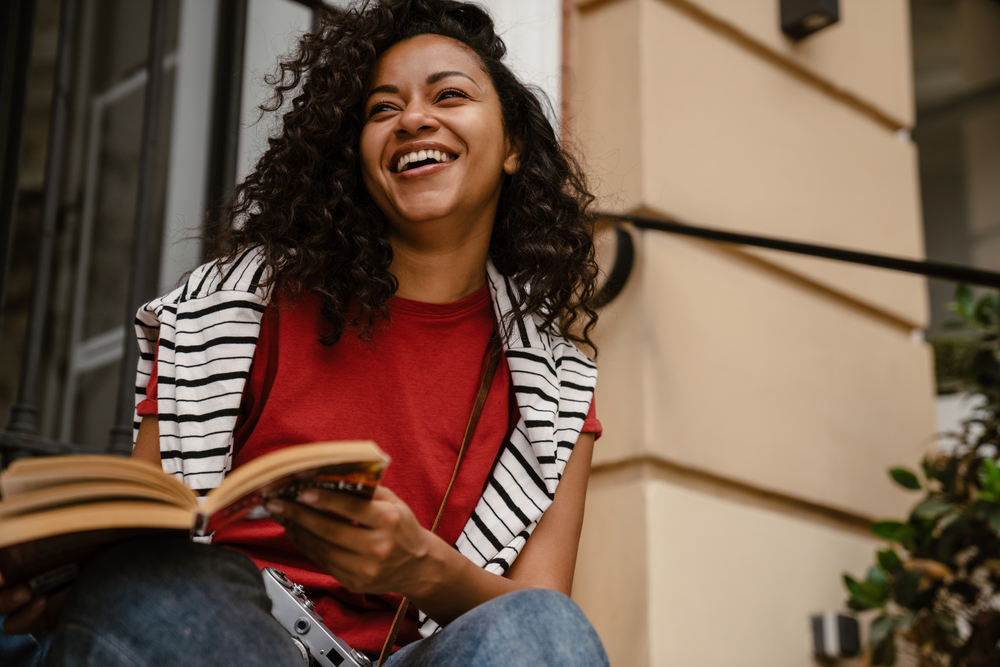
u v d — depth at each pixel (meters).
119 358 2.71
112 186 2.73
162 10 2.29
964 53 4.18
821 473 2.71
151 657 0.86
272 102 1.52
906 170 3.25
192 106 2.65
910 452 2.94
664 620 2.28
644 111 2.60
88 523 0.81
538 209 1.50
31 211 2.69
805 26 2.96
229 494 0.80
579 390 1.42
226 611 0.90
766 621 2.46
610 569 2.36
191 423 1.20
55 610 0.98
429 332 1.37
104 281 2.71
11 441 1.95
